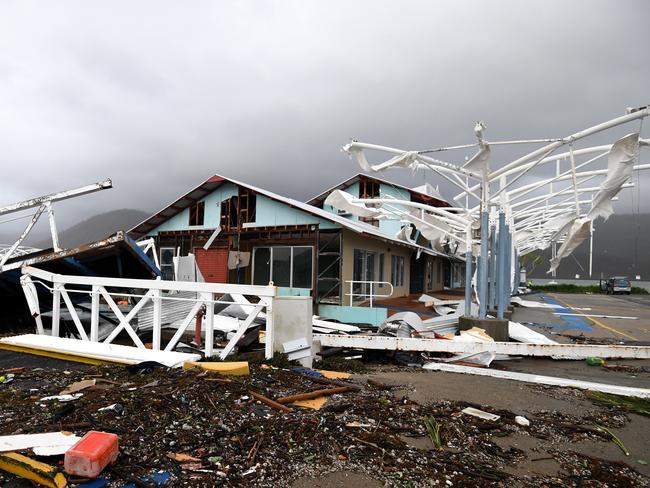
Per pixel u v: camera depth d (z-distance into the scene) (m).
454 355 9.55
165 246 17.56
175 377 5.26
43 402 4.46
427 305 16.59
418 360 9.00
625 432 4.80
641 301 33.41
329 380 5.86
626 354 9.09
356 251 15.50
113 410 4.10
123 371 5.78
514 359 9.82
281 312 7.21
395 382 6.39
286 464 3.49
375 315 13.08
